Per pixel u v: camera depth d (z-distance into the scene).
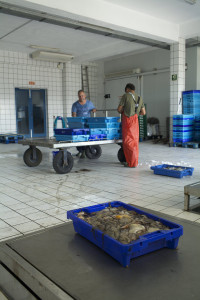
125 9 6.90
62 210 3.01
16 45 9.95
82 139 5.06
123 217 2.14
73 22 6.68
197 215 2.80
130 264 1.79
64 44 9.99
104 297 1.48
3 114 10.87
